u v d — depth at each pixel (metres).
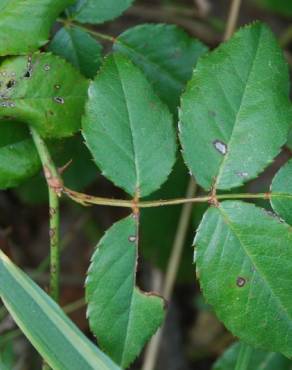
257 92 0.26
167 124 0.26
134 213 0.26
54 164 0.27
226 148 0.26
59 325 0.26
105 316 0.26
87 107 0.26
